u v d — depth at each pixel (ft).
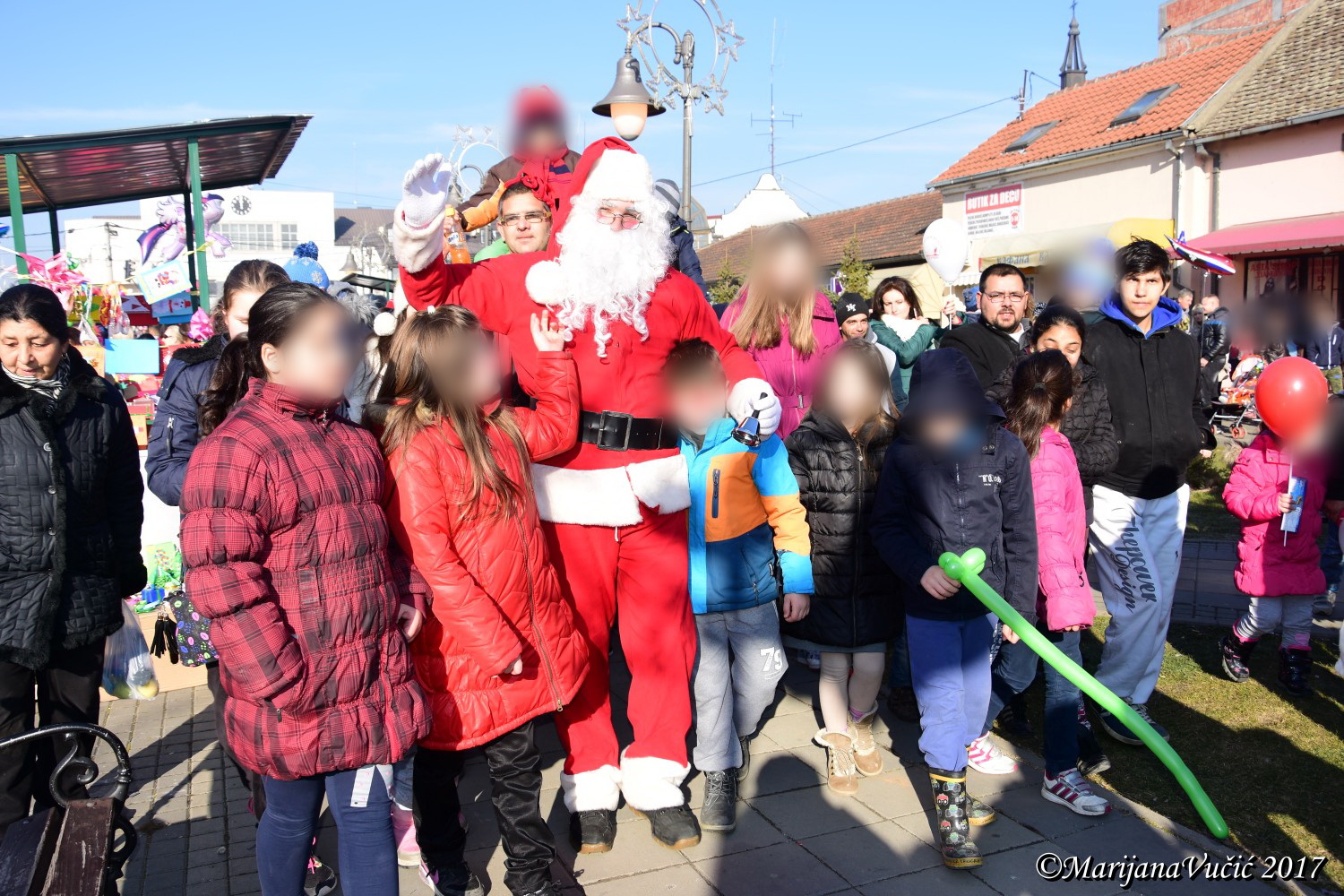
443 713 9.22
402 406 9.13
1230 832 11.41
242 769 10.59
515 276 10.88
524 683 9.39
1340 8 62.34
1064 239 18.71
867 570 12.19
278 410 8.03
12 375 10.36
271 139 37.50
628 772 11.41
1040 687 15.85
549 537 10.88
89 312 27.66
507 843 9.55
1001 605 9.70
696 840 11.21
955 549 11.12
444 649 9.29
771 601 12.18
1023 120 82.58
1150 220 61.62
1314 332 37.83
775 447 11.89
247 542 7.52
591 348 10.77
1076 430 13.35
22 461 10.14
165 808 12.33
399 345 9.27
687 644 11.44
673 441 11.31
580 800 11.06
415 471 8.91
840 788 12.37
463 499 8.98
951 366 11.16
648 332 11.00
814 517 12.28
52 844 7.56
